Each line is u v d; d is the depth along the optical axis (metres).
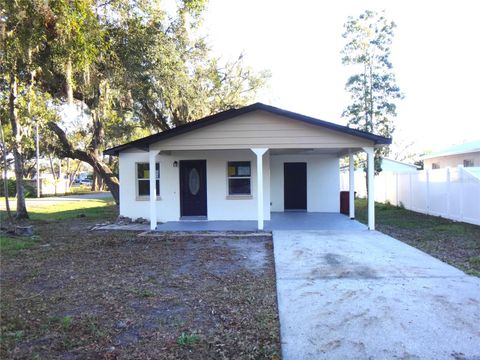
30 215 18.52
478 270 6.95
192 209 14.66
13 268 7.55
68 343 4.17
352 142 11.51
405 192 18.86
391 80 21.80
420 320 4.61
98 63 12.55
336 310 5.00
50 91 14.97
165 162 14.44
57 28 9.38
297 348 3.99
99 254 8.83
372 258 7.88
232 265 7.67
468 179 12.98
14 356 3.87
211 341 4.19
